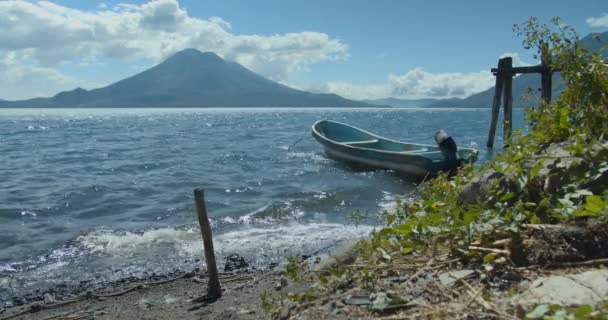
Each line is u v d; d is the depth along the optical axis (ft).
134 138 127.54
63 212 40.81
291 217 36.81
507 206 12.79
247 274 23.48
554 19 17.87
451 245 11.20
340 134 73.97
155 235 32.42
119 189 50.65
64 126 205.67
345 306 9.69
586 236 9.89
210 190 49.34
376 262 11.66
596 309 7.29
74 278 25.08
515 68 58.54
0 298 22.72
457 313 8.47
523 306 8.11
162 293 21.62
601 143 13.04
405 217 15.38
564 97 17.31
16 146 103.96
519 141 16.08
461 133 130.11
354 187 48.70
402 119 276.41
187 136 134.41
